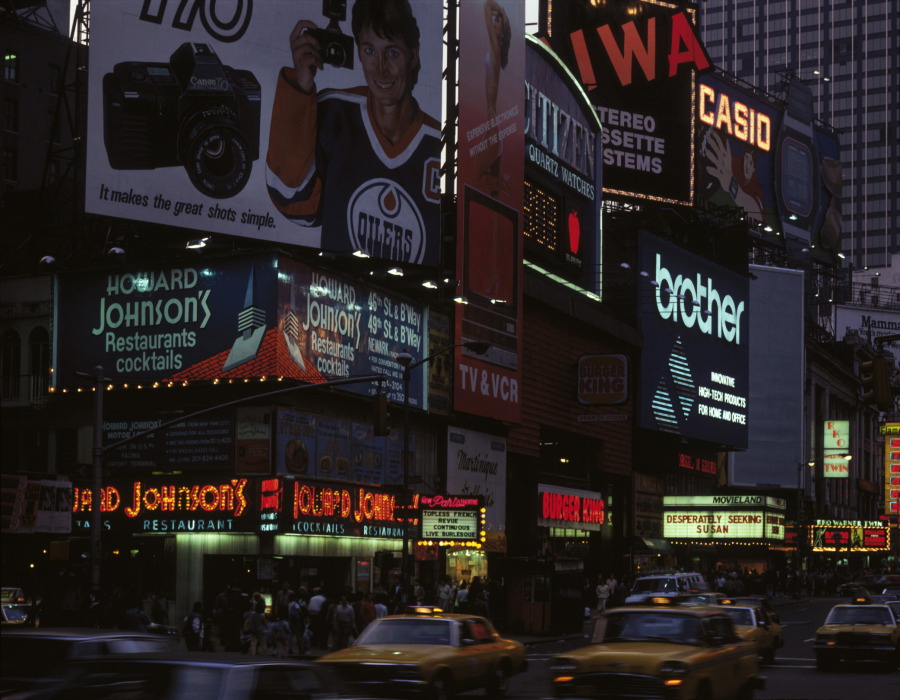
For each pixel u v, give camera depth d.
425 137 54.97
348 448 46.53
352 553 46.56
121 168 45.75
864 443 147.75
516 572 46.72
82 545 32.22
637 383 78.25
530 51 68.50
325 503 44.06
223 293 44.06
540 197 69.31
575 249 73.56
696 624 19.36
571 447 71.56
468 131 57.38
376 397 30.66
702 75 102.12
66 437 46.88
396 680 20.42
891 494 138.88
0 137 70.50
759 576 83.50
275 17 49.97
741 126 107.19
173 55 47.47
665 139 90.38
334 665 20.70
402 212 53.59
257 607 33.25
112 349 45.81
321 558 45.25
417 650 21.39
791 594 88.25
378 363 49.03
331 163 51.16
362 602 35.00
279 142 49.53
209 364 43.78
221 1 48.66
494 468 58.62
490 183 59.25
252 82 49.03
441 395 53.81
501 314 59.53
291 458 43.03
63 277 47.22
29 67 73.00
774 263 113.31
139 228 49.88
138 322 45.50
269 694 11.22
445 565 53.16
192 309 44.53
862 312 151.12
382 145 53.03
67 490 39.50
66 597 31.34
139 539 44.75
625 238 83.12
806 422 119.00
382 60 53.50
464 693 25.22
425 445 52.94
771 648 33.12
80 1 52.31
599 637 19.67
